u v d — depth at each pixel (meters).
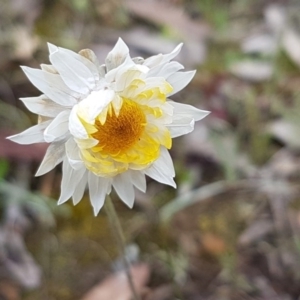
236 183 0.21
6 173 0.20
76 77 0.14
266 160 0.22
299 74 0.24
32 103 0.14
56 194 0.20
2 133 0.20
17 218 0.20
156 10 0.25
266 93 0.23
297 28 0.24
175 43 0.24
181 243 0.20
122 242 0.16
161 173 0.15
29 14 0.23
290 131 0.22
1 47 0.22
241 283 0.19
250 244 0.20
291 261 0.20
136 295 0.17
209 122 0.22
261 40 0.25
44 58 0.22
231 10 0.26
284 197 0.21
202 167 0.21
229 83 0.23
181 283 0.19
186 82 0.15
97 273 0.19
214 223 0.20
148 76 0.14
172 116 0.14
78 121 0.14
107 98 0.14
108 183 0.15
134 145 0.15
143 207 0.20
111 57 0.14
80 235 0.20
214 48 0.25
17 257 0.19
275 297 0.19
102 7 0.24
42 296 0.19
